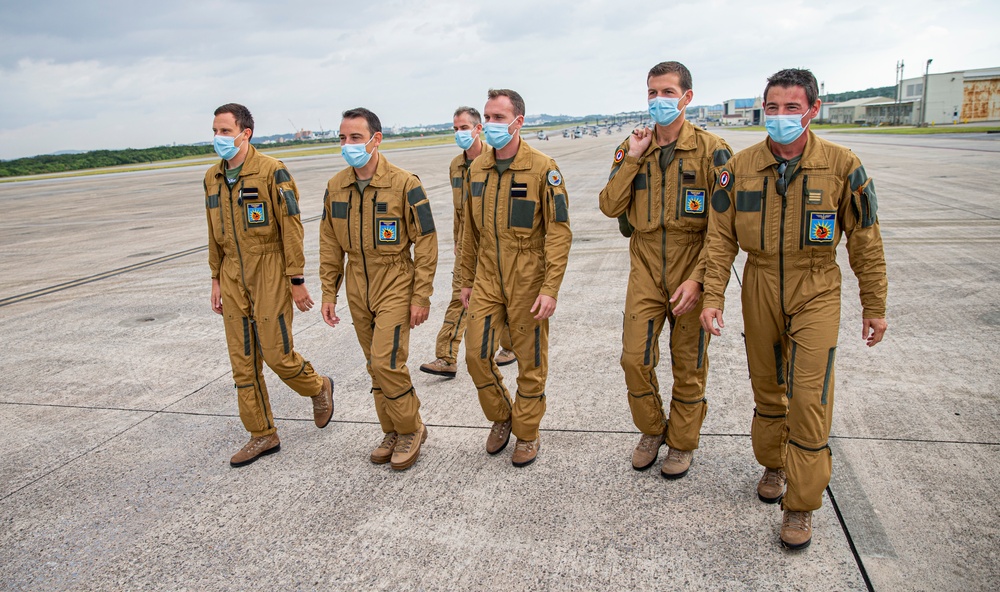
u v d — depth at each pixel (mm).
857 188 2135
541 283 2836
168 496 2930
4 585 2359
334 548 2465
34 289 7762
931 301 5102
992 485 2594
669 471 2785
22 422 3883
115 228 13508
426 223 2963
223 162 3061
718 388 3727
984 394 3441
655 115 2475
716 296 2367
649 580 2166
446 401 3838
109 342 5445
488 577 2236
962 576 2094
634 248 2742
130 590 2295
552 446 3160
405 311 2980
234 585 2285
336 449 3307
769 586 2104
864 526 2383
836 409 3363
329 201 3055
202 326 5789
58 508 2879
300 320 5797
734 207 2365
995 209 9141
